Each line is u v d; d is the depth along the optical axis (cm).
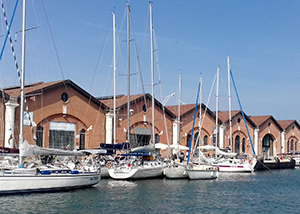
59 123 4572
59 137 4562
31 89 4400
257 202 3056
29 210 2445
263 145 8462
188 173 4041
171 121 6225
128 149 4081
